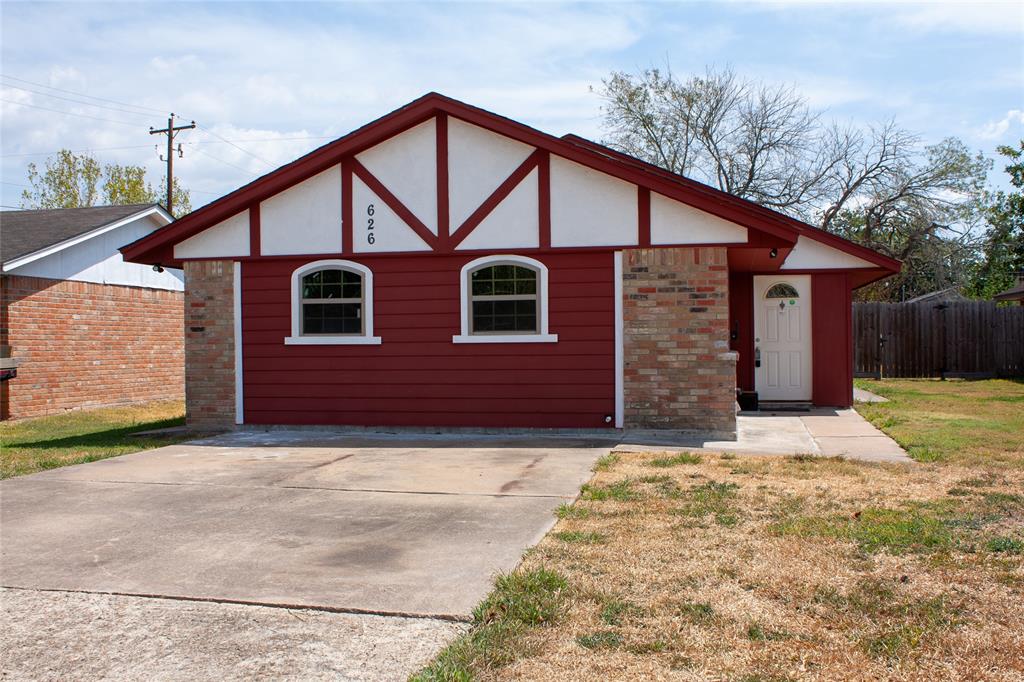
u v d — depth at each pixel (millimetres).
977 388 19734
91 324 18250
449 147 12164
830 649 4113
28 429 14672
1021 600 4699
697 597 4840
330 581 5324
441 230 12180
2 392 15938
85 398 18016
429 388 12273
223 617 4785
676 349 11547
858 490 7492
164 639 4500
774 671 3885
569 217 11812
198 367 13047
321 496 7863
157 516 7199
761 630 4352
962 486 7582
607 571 5320
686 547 5809
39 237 17344
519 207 11961
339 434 12336
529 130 11664
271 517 7066
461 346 12180
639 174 11398
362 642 4379
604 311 11750
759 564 5402
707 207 11242
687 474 8391
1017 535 5914
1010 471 8289
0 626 4746
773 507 6902
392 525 6691
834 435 11602
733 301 16125
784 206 33906
